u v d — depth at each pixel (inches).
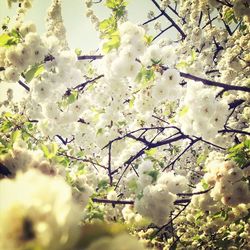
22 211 26.9
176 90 160.6
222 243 207.2
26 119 219.1
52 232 26.5
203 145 280.8
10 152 107.2
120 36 145.1
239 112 269.7
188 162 311.7
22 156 107.0
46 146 146.8
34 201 27.3
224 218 179.2
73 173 161.8
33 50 140.9
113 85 192.5
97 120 241.9
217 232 227.3
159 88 153.9
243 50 245.6
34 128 244.1
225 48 339.9
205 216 216.4
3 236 26.4
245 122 261.3
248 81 209.8
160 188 146.2
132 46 142.6
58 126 211.0
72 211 28.2
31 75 147.2
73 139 259.0
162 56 146.3
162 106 301.3
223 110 158.9
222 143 210.1
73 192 144.4
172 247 231.6
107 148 254.2
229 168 153.4
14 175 101.3
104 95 208.7
